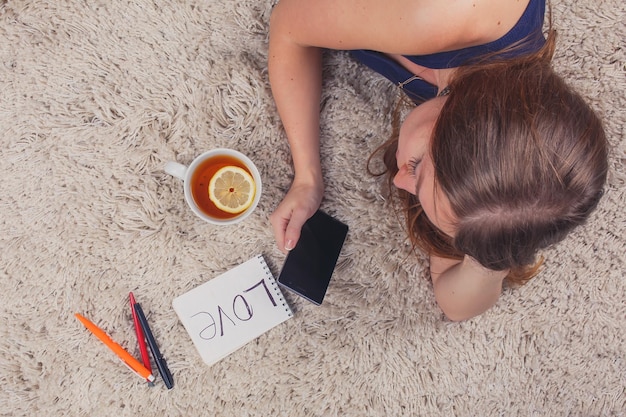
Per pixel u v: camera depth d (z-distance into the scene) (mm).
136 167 1151
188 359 1150
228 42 1176
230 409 1167
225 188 1045
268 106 1166
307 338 1181
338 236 1141
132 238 1150
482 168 699
